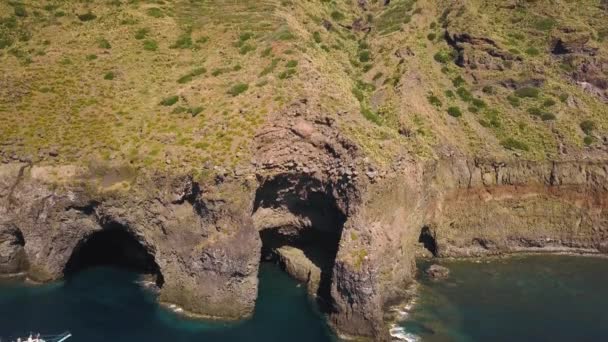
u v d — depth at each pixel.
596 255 78.69
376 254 58.47
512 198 82.06
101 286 60.91
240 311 57.06
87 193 60.69
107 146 64.38
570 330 56.38
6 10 87.62
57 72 75.88
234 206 58.28
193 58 82.38
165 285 59.09
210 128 64.50
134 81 76.38
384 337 54.31
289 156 62.97
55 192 60.91
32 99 70.62
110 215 61.03
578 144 85.81
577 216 81.06
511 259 76.31
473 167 82.38
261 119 63.69
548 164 82.94
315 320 57.00
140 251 66.00
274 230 67.94
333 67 85.50
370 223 59.91
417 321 57.62
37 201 60.94
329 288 61.84
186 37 87.38
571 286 67.31
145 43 84.69
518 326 57.00
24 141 64.88
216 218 58.44
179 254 59.12
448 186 80.44
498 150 84.62
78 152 63.88
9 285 60.09
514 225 79.88
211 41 86.25
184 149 62.25
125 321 53.97
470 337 54.56
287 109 64.31
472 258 76.19
